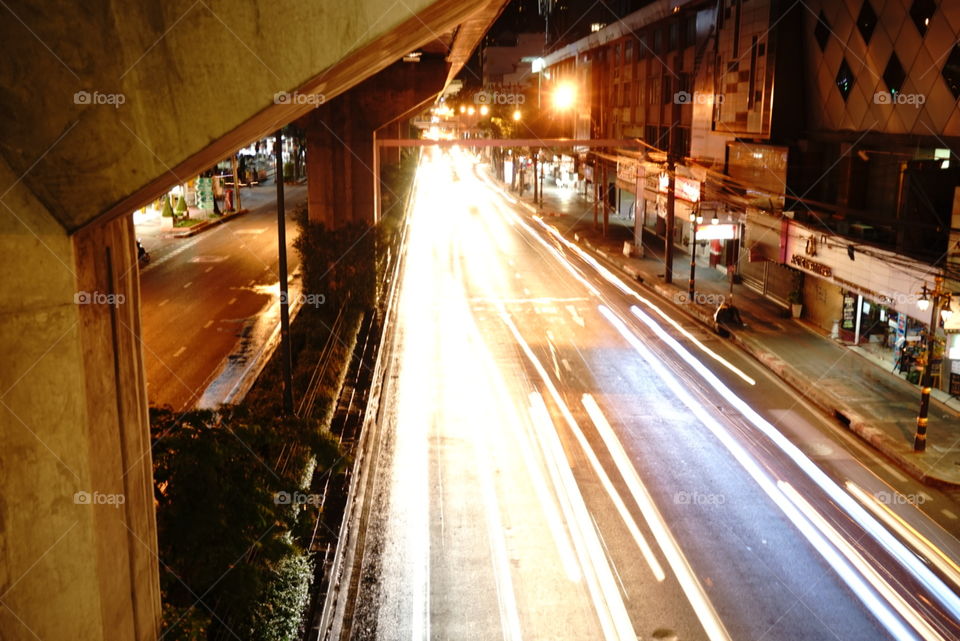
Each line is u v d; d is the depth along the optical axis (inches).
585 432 879.1
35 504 176.9
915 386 1017.5
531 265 1926.7
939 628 535.2
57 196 170.1
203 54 168.9
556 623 533.6
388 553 625.3
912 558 627.2
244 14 168.7
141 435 231.6
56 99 166.6
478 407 956.0
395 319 1385.3
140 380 230.4
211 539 342.6
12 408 170.4
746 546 635.5
